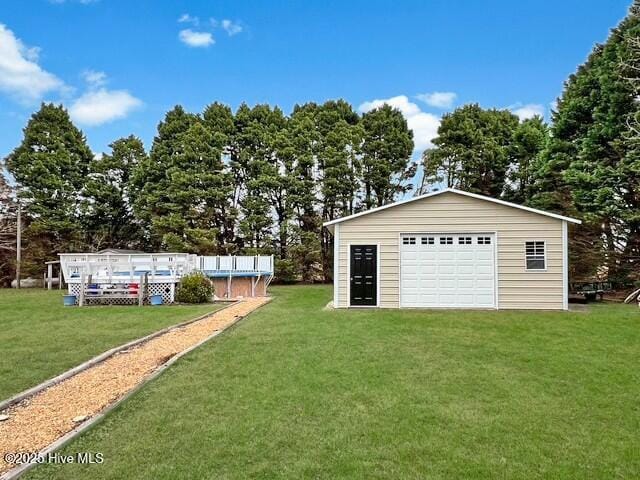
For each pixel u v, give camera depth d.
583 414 4.81
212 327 9.89
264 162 28.25
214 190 26.98
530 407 4.99
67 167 28.67
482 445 4.06
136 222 30.75
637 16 18.34
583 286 17.12
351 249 13.95
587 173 18.03
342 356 7.13
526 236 13.33
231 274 18.33
